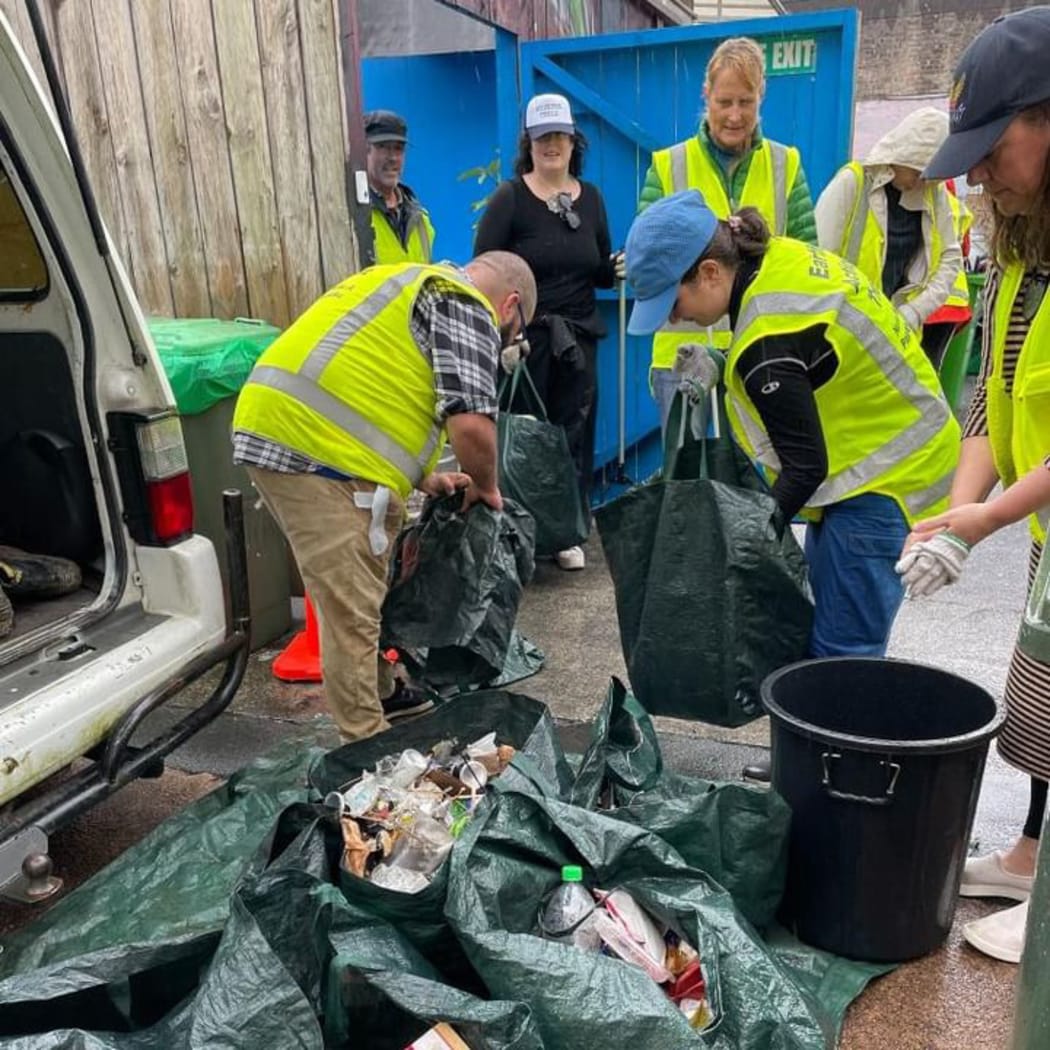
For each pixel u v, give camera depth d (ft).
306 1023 5.30
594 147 16.57
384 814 7.22
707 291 7.88
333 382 8.55
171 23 13.53
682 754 10.44
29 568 8.97
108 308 8.37
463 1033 5.34
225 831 8.05
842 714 7.97
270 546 13.10
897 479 8.20
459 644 9.80
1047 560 6.37
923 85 61.31
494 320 8.89
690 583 8.29
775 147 13.51
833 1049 6.49
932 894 7.14
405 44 20.75
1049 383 6.29
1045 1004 4.57
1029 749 6.97
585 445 15.24
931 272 14.46
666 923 6.61
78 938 7.16
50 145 7.82
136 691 8.02
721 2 42.55
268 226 13.98
